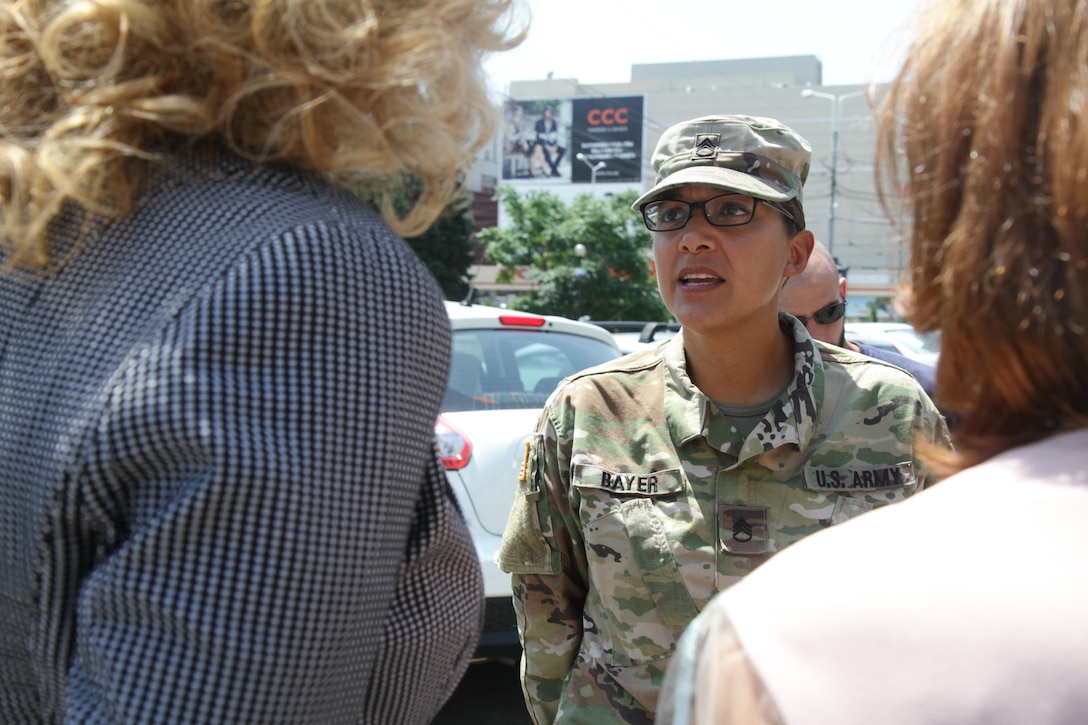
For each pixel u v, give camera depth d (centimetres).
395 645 86
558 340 396
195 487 69
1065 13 59
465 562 94
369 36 78
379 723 86
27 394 77
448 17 85
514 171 5725
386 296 80
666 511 174
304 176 85
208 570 70
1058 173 57
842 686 53
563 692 182
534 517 187
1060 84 58
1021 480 59
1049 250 59
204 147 83
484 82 91
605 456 181
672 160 185
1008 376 63
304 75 77
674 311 181
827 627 55
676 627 170
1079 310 58
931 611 53
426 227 90
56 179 74
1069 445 60
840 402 181
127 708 69
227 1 77
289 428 73
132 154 78
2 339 82
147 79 76
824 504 172
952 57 63
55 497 72
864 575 56
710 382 183
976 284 61
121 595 70
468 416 344
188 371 71
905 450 176
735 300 176
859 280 4925
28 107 81
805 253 195
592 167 5662
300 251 77
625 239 3497
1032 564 54
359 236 81
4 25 80
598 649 177
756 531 171
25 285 82
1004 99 60
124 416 70
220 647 70
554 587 188
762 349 182
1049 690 50
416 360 82
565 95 6303
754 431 173
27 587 75
